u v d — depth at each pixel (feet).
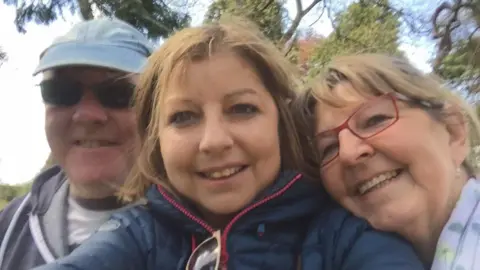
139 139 1.81
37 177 2.15
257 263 1.50
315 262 1.50
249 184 1.52
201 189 1.52
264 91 1.57
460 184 1.68
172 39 1.63
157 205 1.60
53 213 1.99
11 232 2.02
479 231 1.51
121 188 1.88
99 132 1.98
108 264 1.47
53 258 1.87
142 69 1.87
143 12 6.79
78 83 1.99
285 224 1.59
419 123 1.54
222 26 1.64
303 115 1.71
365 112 1.55
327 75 1.67
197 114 1.51
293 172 1.61
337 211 1.60
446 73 6.97
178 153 1.51
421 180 1.52
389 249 1.45
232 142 1.48
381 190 1.53
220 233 1.51
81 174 1.96
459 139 1.67
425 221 1.55
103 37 2.02
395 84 1.56
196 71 1.50
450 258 1.48
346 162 1.55
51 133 2.01
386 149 1.52
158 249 1.57
